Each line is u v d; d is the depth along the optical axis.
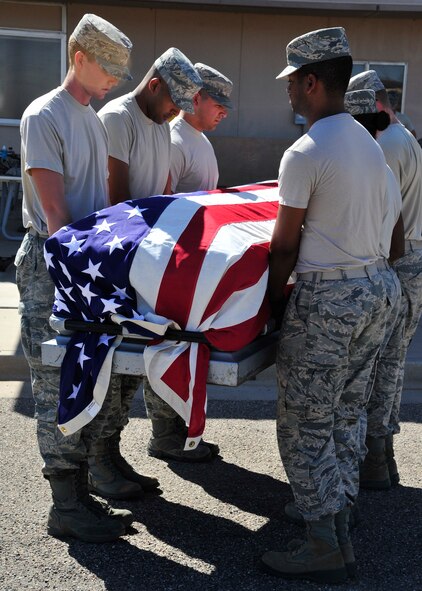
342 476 3.03
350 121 2.82
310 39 2.77
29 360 3.16
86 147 3.15
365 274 2.80
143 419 4.56
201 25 10.63
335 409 2.92
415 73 10.86
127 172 3.59
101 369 2.79
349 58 2.81
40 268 3.13
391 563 3.07
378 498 3.65
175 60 3.51
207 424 4.56
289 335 2.85
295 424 2.89
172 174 4.18
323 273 2.77
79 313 2.89
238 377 2.66
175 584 2.88
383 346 3.30
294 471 2.89
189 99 3.56
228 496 3.65
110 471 3.59
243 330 2.66
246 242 2.84
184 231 2.81
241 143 10.88
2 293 7.00
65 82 3.12
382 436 3.69
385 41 10.77
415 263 3.76
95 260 2.80
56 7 10.60
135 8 10.55
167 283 2.69
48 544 3.13
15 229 10.40
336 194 2.71
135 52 10.65
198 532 3.29
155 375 2.70
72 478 3.16
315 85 2.80
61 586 2.84
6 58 10.77
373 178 2.79
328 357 2.78
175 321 2.70
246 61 10.76
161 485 3.76
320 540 2.88
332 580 2.89
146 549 3.13
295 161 2.72
